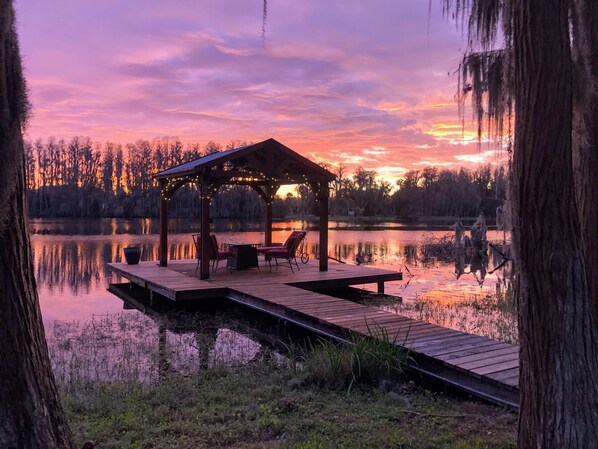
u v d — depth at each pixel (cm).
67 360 605
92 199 6056
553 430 228
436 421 375
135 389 463
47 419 226
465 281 1403
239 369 549
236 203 5878
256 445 328
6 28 202
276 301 817
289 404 407
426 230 4350
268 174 1086
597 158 288
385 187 7362
